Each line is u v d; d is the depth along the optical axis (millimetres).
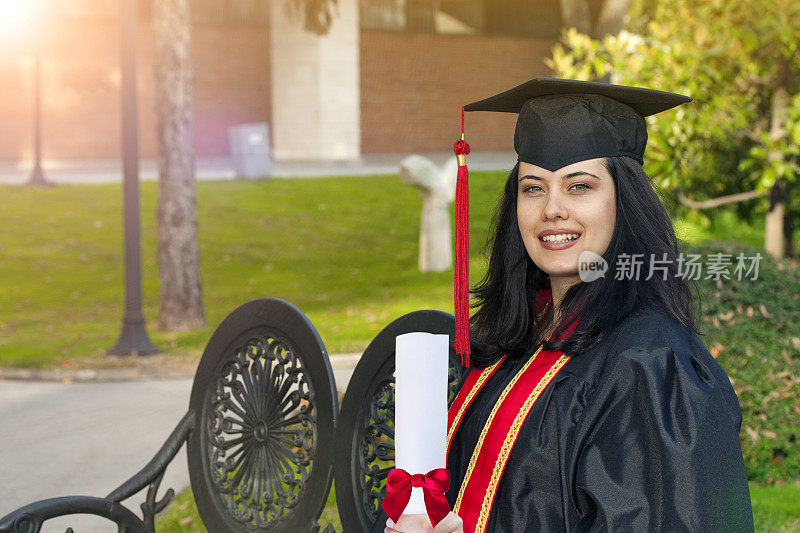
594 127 1638
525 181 1688
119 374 7996
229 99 23469
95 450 5672
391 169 20391
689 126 6363
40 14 22000
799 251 8203
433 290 11258
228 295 11602
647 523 1410
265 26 23594
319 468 2656
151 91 22781
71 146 22547
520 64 26594
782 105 6918
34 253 13625
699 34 6371
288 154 22297
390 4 25141
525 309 1823
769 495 3965
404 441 1479
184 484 4887
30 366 8289
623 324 1583
